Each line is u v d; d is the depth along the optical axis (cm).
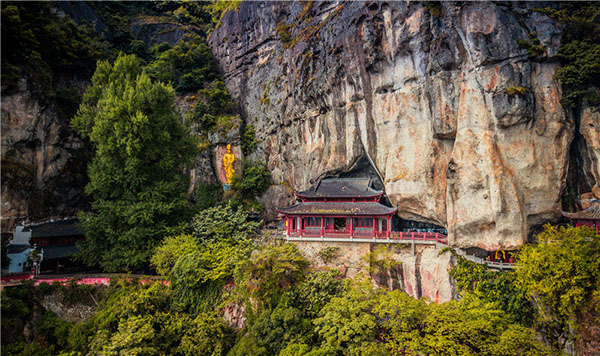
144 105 3156
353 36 2923
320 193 3102
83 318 2633
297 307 2219
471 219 2381
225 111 4659
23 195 3083
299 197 3145
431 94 2569
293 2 4259
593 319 1894
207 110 4491
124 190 3138
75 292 2683
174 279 2662
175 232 3073
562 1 2444
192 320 2430
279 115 4000
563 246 2036
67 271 3192
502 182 2289
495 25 2302
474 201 2377
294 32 4034
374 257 2748
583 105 2369
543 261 2044
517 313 2152
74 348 2295
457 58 2455
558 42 2312
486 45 2303
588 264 1914
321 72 3262
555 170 2353
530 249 2166
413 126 2741
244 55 4822
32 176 3172
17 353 2353
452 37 2450
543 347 1805
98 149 3222
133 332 2144
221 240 3003
